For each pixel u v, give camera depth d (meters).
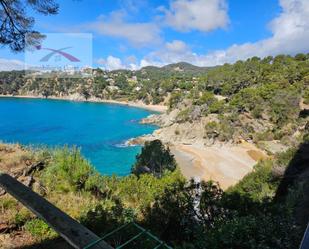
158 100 130.88
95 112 110.50
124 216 5.45
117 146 56.78
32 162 8.70
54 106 125.56
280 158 26.78
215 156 47.66
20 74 166.38
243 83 87.44
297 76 74.75
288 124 55.12
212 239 4.35
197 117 61.88
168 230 5.91
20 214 5.20
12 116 92.94
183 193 6.40
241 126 57.47
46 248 4.47
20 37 7.11
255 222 4.67
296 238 4.46
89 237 2.57
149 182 9.44
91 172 9.00
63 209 6.40
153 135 63.31
